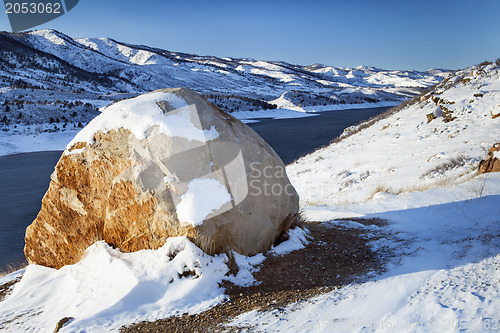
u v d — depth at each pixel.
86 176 6.09
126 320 4.24
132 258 5.32
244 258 5.42
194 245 4.97
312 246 6.34
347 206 10.19
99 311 4.34
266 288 4.82
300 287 4.77
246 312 4.21
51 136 53.19
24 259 13.58
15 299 5.45
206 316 4.20
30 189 25.92
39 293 5.48
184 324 4.06
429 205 8.34
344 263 5.50
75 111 68.44
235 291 4.77
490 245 4.86
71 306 4.88
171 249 5.01
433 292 3.86
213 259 5.06
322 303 4.17
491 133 15.96
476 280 3.91
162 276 4.83
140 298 4.59
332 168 20.52
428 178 12.98
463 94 22.50
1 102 68.56
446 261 4.74
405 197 9.80
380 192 11.16
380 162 18.38
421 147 18.23
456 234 5.90
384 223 7.73
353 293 4.32
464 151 14.62
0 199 23.12
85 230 6.21
